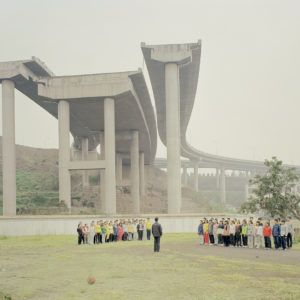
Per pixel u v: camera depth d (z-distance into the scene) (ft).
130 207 301.43
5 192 176.65
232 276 44.11
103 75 176.35
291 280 41.88
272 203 112.27
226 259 59.06
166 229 135.74
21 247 82.38
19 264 56.08
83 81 176.65
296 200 115.24
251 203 116.88
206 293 36.24
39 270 50.49
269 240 77.20
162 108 271.28
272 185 116.47
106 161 175.22
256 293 35.94
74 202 267.80
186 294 35.96
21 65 179.52
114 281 42.45
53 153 418.72
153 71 196.65
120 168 348.59
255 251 71.41
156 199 355.36
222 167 601.62
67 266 53.72
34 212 168.66
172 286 39.50
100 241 94.32
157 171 510.58
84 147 339.57
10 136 180.34
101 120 230.48
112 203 174.50
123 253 68.74
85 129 299.99
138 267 51.75
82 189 318.45
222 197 593.01
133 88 184.34
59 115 179.73
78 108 199.62
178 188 177.17
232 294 35.68
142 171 360.28
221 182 598.75
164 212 304.30
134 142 264.52
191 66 196.44
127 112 212.84
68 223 126.82
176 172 177.47
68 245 86.99
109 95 174.19
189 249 75.36
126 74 174.70
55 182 319.88
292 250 73.61
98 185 338.54
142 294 36.14
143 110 232.53
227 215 142.82
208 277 43.98
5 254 69.15
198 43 180.14
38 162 393.50
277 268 49.90
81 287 39.70
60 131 178.09
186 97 243.40
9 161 178.81
